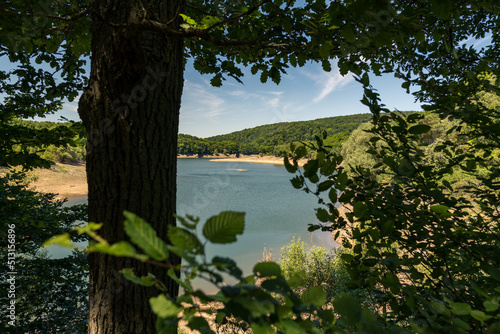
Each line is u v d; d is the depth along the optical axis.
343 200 1.57
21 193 3.59
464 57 2.06
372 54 1.81
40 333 3.05
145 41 1.68
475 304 1.20
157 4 1.71
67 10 2.24
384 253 1.31
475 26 2.68
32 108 4.05
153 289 1.76
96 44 1.69
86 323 3.20
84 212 4.21
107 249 0.28
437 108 1.60
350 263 1.37
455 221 1.54
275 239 15.69
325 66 1.93
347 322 0.59
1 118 3.52
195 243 0.34
